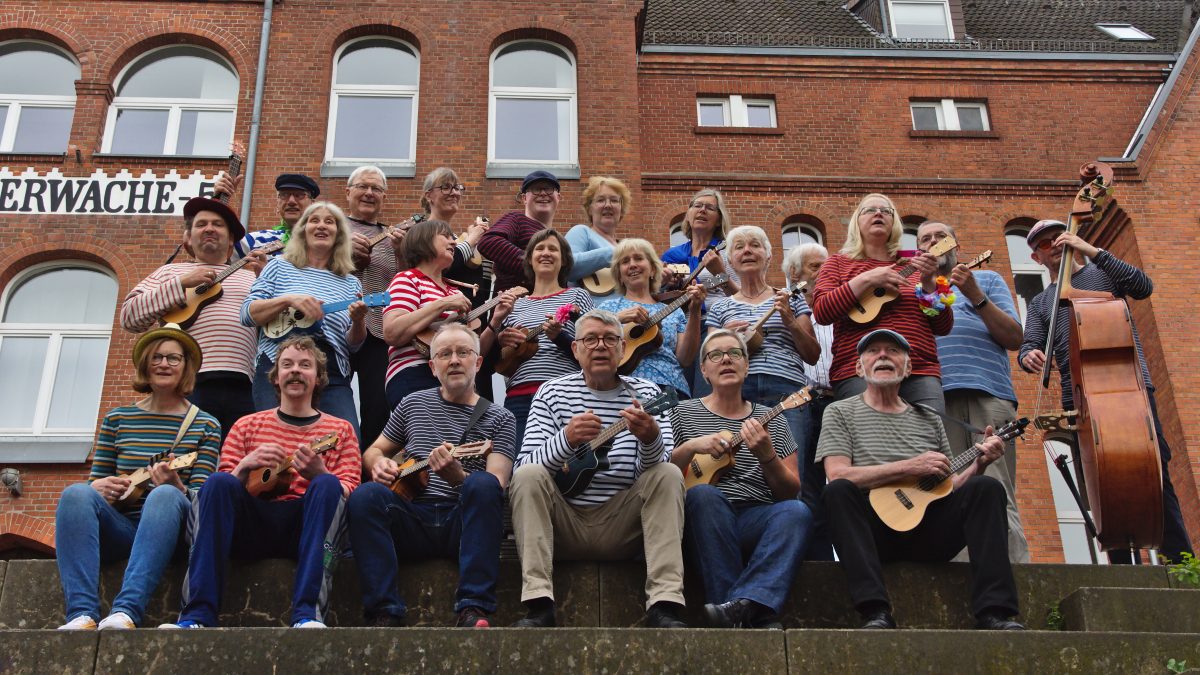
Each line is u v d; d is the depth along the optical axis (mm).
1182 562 7945
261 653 6453
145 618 7227
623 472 7609
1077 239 9523
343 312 8945
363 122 16906
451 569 7484
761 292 9711
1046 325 9898
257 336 9188
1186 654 6734
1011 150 18422
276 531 7391
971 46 19375
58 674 6352
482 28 17359
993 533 7410
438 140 16531
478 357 8242
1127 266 9500
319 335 8742
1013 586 7285
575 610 7398
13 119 16500
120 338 14711
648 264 9711
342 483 7586
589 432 7414
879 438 8062
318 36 17047
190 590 6887
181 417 8016
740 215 17531
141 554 7035
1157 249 16641
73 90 16766
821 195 17781
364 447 9117
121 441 7887
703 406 8250
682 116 18344
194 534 7176
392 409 8734
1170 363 15844
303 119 16484
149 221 15578
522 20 17469
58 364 15055
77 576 6992
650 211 17406
